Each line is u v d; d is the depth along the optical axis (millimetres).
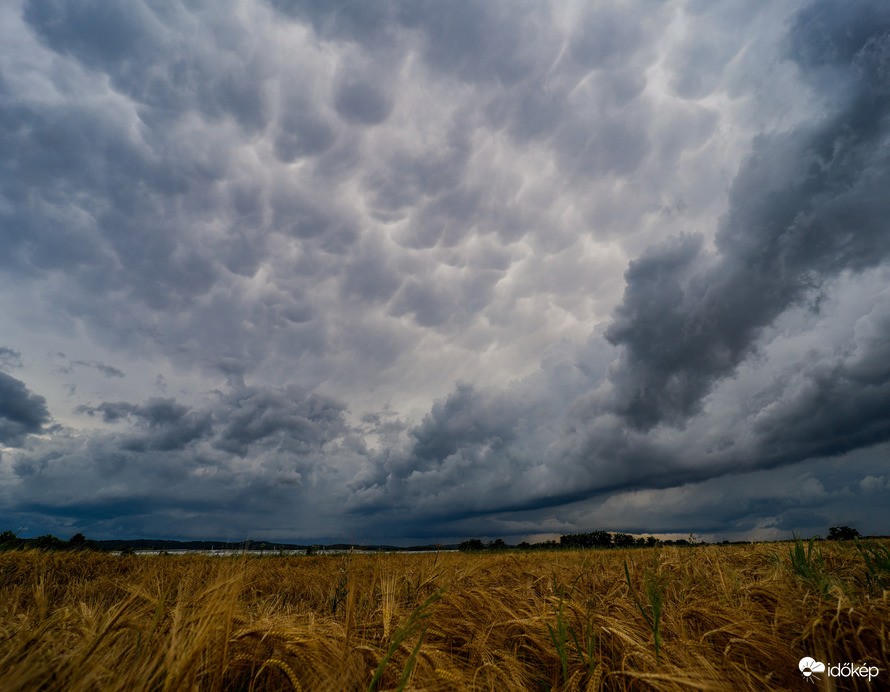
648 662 1954
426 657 1946
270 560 9148
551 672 2348
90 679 1380
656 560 5355
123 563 7887
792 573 3562
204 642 1604
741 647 2232
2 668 1488
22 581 5859
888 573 3283
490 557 7699
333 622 2447
